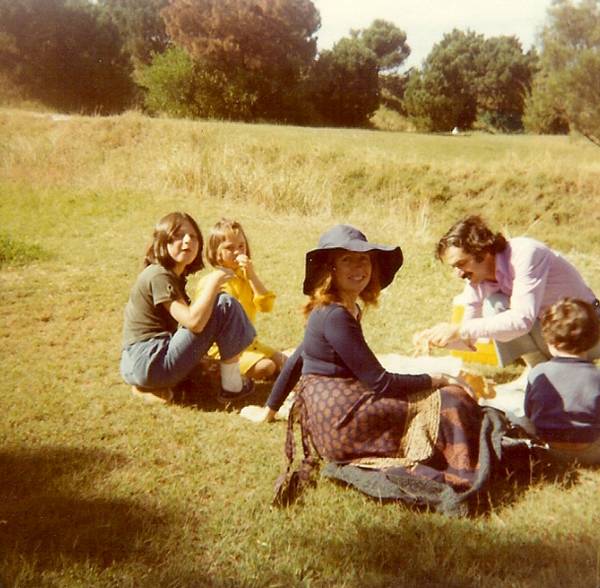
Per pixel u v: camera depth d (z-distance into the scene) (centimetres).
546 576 248
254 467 342
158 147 1733
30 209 1148
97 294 684
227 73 3681
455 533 277
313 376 333
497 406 424
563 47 2052
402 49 7625
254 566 259
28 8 3438
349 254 325
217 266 484
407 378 321
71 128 1864
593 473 335
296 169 1627
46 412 408
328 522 291
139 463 347
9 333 570
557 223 1594
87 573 253
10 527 286
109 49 3747
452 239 429
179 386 446
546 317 347
